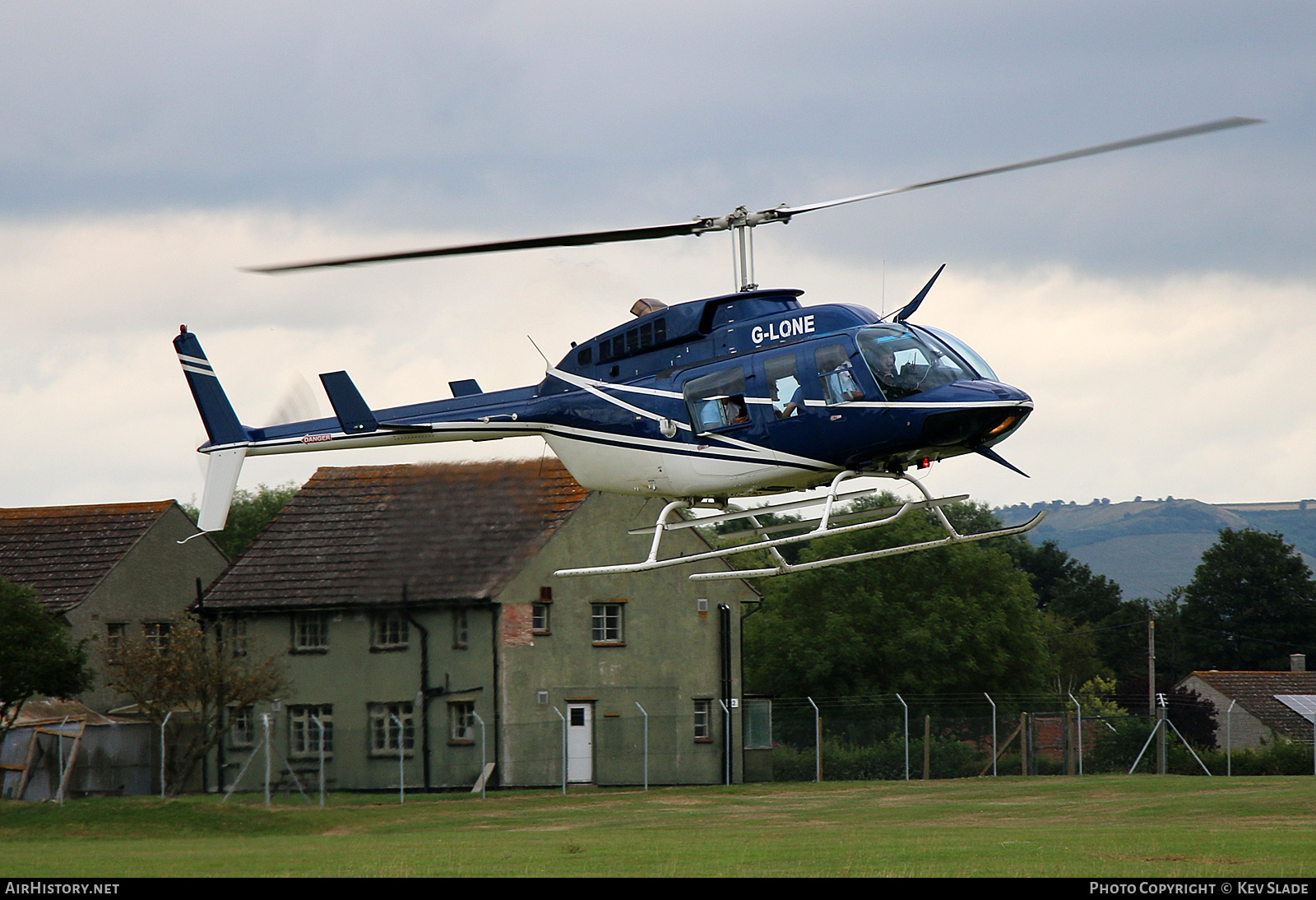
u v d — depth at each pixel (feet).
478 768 481.87
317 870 213.46
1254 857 214.07
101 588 538.88
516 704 487.20
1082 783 454.81
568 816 373.61
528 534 509.35
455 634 493.36
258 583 515.91
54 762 473.26
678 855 232.94
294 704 504.02
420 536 515.50
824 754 558.97
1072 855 222.07
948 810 367.04
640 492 255.70
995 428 221.66
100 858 244.42
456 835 317.01
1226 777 483.51
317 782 494.59
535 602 497.46
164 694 448.65
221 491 310.45
